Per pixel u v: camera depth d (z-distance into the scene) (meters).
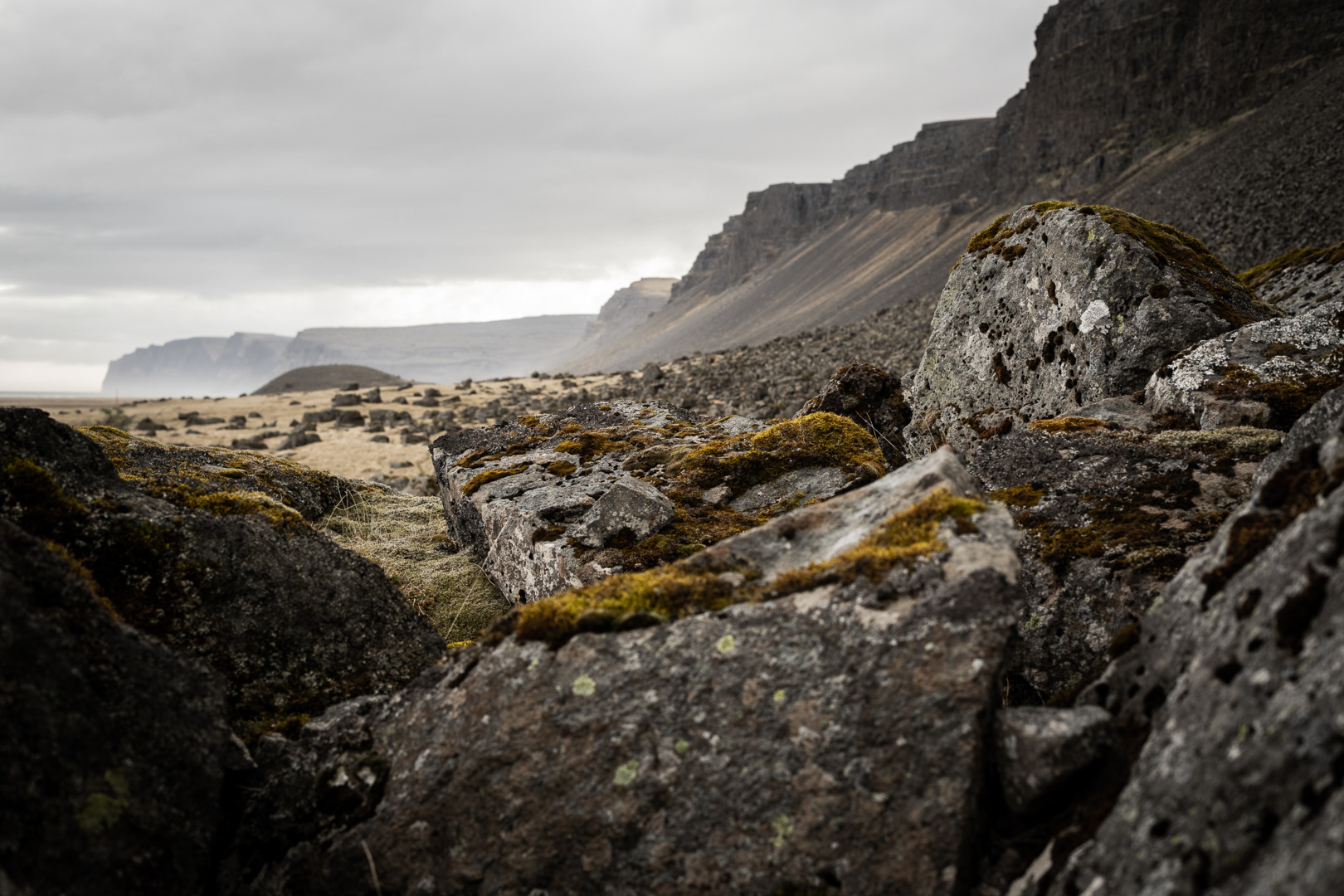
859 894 2.69
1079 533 4.63
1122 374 6.93
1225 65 158.25
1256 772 2.17
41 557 3.21
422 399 56.56
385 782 3.44
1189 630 3.05
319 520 9.01
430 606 7.25
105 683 3.12
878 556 3.32
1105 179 173.00
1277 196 58.31
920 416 9.85
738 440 7.64
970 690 2.80
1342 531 2.42
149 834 2.95
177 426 50.69
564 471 8.16
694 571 3.80
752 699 3.04
